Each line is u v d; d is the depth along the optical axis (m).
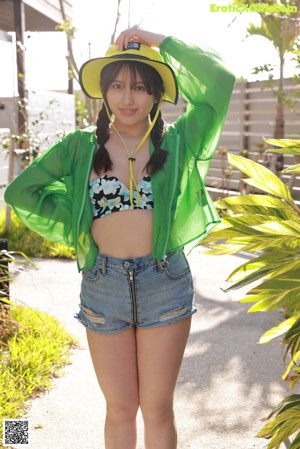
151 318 2.60
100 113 2.65
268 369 4.43
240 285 2.57
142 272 2.56
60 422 3.62
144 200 2.58
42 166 2.70
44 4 12.63
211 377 4.30
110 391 2.69
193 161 2.69
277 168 11.74
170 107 15.06
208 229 2.72
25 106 9.92
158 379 2.65
